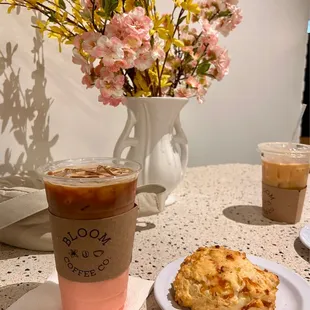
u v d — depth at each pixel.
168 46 0.84
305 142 2.09
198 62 0.92
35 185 0.88
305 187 0.92
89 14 0.80
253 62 1.78
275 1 1.77
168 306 0.53
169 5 1.39
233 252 0.59
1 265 0.70
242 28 1.70
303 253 0.76
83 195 0.48
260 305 0.51
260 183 1.32
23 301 0.57
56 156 1.18
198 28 1.38
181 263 0.62
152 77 0.91
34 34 1.05
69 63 1.15
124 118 1.36
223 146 1.78
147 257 0.74
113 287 0.53
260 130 1.89
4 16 0.97
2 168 1.03
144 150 0.93
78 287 0.51
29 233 0.74
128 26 0.72
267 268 0.64
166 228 0.89
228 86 1.72
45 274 0.67
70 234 0.49
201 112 1.66
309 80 2.05
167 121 0.93
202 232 0.87
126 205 0.52
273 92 1.89
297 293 0.57
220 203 1.09
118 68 0.77
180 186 1.27
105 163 0.60
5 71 1.00
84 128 1.24
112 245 0.51
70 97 1.18
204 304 0.52
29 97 1.07
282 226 0.91
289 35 1.87
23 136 1.07
